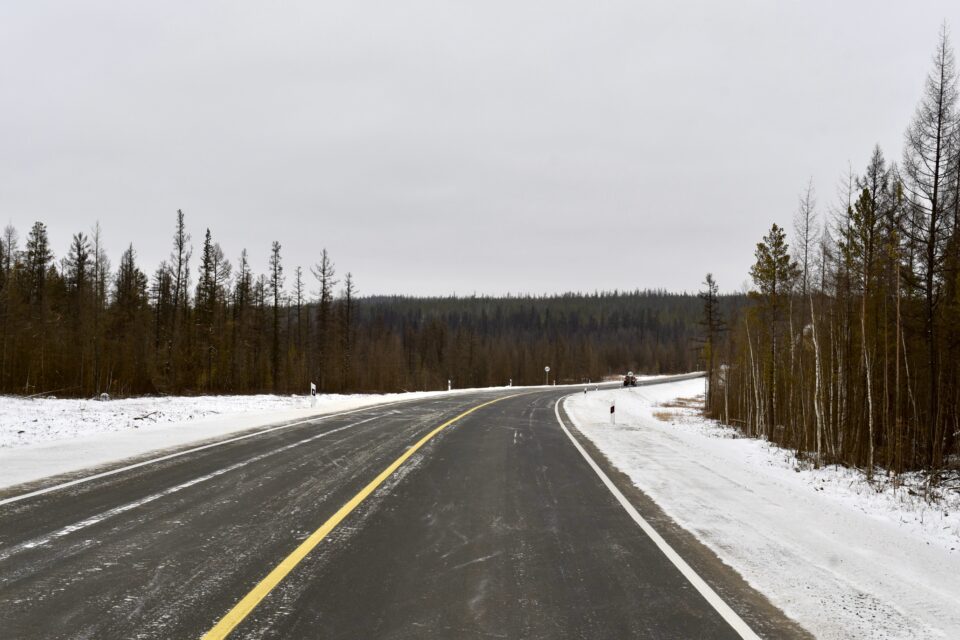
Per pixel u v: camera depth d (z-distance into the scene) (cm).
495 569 517
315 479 909
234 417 2006
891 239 1888
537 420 2220
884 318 1945
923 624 423
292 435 1481
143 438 1376
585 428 1964
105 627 377
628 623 408
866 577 526
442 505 759
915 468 1666
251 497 774
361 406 2709
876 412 1984
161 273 5081
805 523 722
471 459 1171
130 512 680
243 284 5450
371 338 10225
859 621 424
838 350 2242
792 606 449
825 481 1209
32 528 604
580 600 449
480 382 10644
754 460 1491
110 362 4212
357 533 618
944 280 1752
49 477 880
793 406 2750
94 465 993
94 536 582
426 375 8575
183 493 789
